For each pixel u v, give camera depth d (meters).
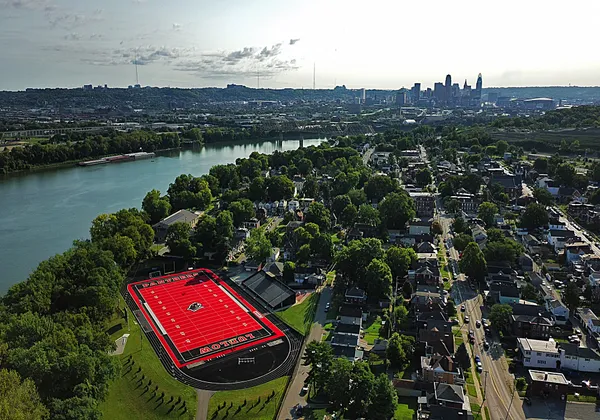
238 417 116.75
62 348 116.50
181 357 142.50
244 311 172.25
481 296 182.25
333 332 156.38
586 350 135.50
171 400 122.75
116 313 167.25
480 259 191.50
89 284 154.62
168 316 167.38
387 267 180.12
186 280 198.50
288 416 116.00
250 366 138.50
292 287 192.88
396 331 154.62
